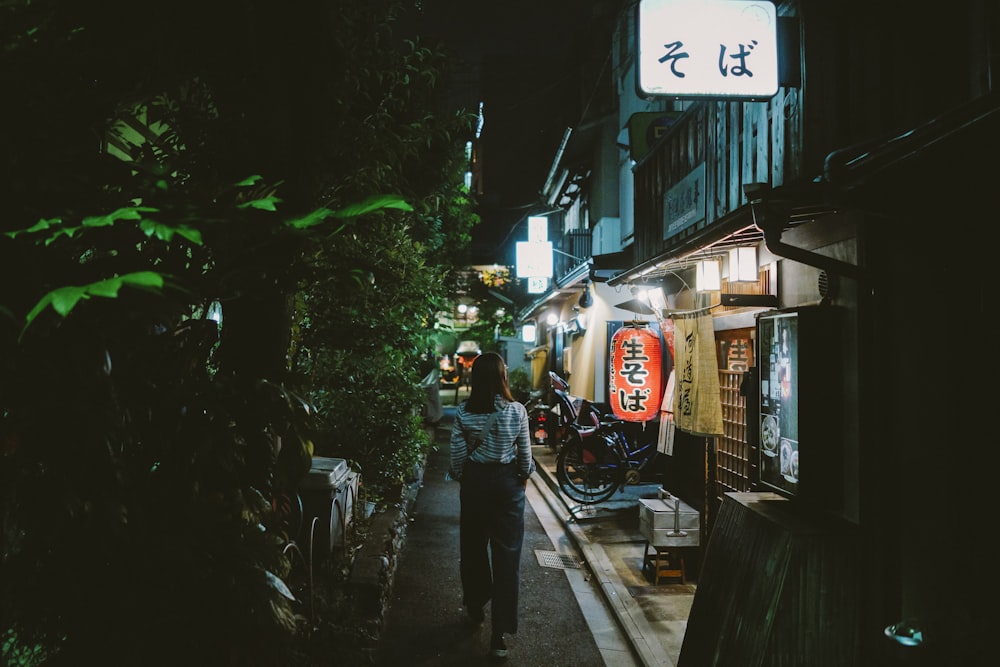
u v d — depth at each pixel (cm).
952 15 428
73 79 217
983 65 387
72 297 146
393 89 544
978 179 361
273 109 330
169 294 214
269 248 249
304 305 638
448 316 1105
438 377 2223
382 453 935
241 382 246
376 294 704
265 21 325
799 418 457
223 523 242
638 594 722
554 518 1108
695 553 758
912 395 414
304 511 625
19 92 198
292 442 261
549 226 3053
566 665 576
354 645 482
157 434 232
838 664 409
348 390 888
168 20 280
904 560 412
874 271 431
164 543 223
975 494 380
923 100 446
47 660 237
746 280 645
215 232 215
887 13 467
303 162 343
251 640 245
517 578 593
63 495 194
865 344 433
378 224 484
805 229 538
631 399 983
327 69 356
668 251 665
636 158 1110
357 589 595
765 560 438
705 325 684
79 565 219
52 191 196
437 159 1021
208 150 340
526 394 2311
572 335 1934
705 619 491
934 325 408
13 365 186
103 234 210
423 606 699
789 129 536
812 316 465
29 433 193
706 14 520
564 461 1133
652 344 984
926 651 332
